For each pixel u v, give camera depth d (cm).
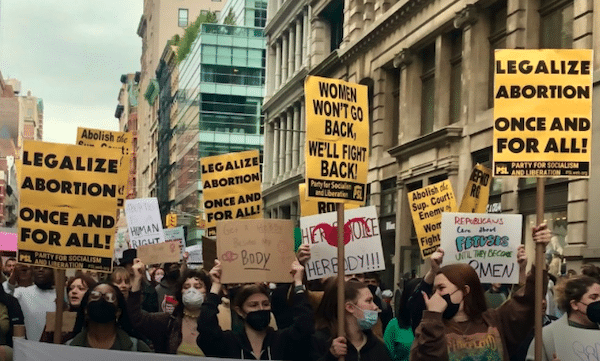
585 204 1966
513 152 670
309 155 690
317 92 698
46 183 740
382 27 3344
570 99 672
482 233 756
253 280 710
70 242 739
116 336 672
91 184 748
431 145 2797
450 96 2841
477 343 548
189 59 10200
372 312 606
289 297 738
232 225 712
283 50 5575
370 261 825
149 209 1689
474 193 1055
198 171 9250
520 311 604
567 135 669
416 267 2980
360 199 716
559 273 2084
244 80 9406
